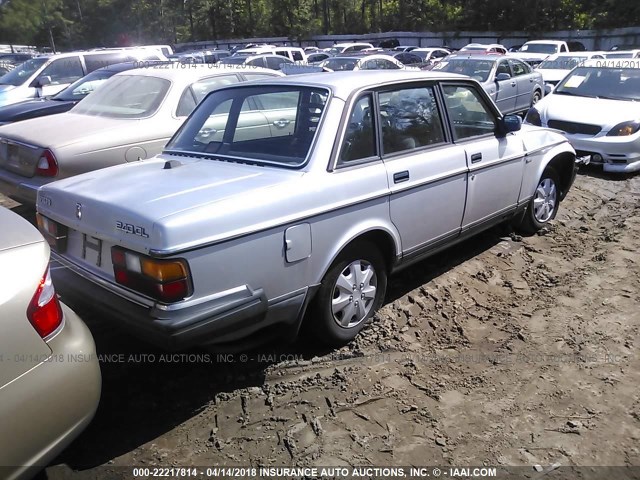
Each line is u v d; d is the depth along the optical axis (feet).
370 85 12.19
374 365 11.51
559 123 28.66
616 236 19.11
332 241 10.95
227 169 11.41
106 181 11.15
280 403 10.32
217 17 180.24
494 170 15.31
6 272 7.20
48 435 7.44
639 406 10.19
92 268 10.44
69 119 20.18
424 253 13.69
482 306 14.21
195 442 9.38
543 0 131.44
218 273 9.25
